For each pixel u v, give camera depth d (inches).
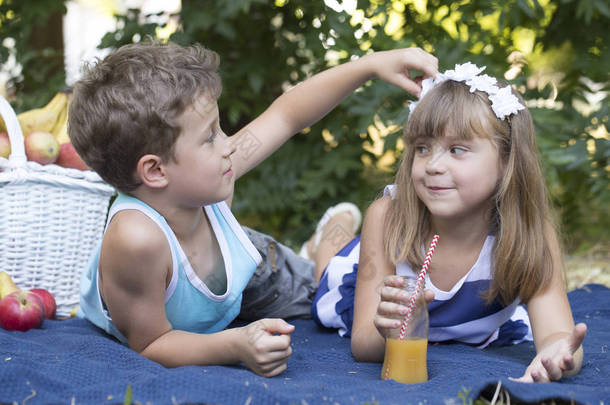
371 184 152.7
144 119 56.3
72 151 94.2
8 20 163.2
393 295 56.4
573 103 162.4
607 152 139.3
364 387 51.8
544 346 60.1
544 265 63.7
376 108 137.7
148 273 58.5
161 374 50.5
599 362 63.0
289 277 89.3
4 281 82.2
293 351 68.2
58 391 50.8
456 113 60.1
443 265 67.8
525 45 161.6
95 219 90.0
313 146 157.1
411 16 149.1
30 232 85.1
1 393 48.4
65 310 88.5
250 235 83.9
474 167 60.6
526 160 63.1
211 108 58.5
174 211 61.1
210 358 59.2
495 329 71.8
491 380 48.5
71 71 158.7
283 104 78.6
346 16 140.5
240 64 152.6
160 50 60.0
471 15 144.4
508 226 63.5
